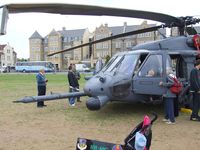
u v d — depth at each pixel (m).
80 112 12.49
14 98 17.66
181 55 11.77
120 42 99.94
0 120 11.13
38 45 119.88
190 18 10.63
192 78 10.45
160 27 10.87
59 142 8.13
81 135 8.85
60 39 115.50
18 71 84.06
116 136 8.72
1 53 127.38
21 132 9.30
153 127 9.67
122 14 6.80
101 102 10.56
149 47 11.82
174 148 7.50
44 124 10.40
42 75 13.93
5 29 3.41
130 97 10.96
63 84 29.19
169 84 10.15
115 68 11.27
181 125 9.97
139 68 10.99
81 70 76.06
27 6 3.69
